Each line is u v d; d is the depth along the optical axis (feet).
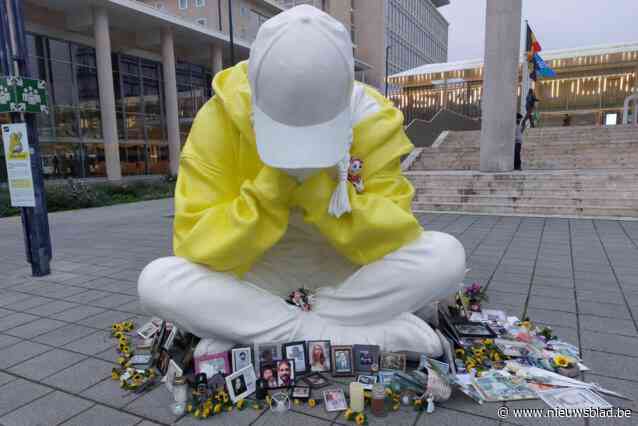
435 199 36.35
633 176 32.30
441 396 8.39
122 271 19.20
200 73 99.60
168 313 9.04
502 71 37.27
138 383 9.30
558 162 45.19
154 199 56.29
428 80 103.60
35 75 68.80
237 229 8.41
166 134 93.04
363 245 9.05
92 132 78.13
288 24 7.23
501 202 34.04
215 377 8.94
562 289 15.29
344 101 7.59
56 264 20.75
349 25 168.55
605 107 93.40
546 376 9.28
